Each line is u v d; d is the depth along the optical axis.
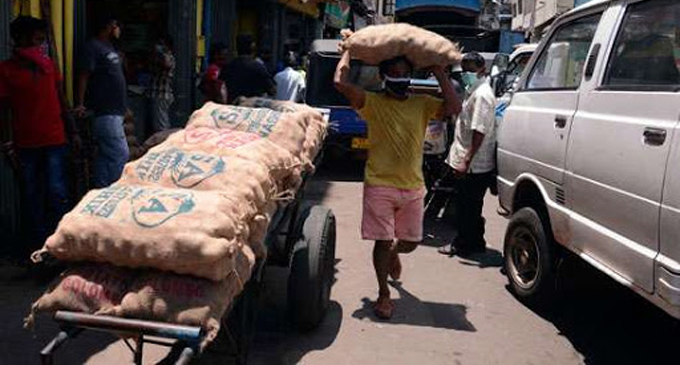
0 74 4.78
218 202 2.58
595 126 3.85
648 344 4.33
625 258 3.45
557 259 4.63
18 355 3.77
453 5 17.72
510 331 4.46
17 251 5.31
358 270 5.62
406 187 4.36
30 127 4.88
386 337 4.27
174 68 9.23
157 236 2.45
